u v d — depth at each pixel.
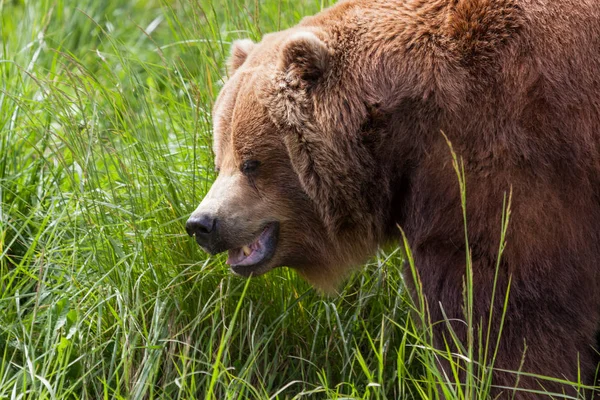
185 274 10.21
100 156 11.80
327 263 9.72
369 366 9.97
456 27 8.62
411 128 8.69
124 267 10.40
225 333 10.12
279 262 9.59
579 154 8.24
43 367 9.13
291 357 10.06
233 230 9.18
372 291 10.46
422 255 8.78
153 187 10.87
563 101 8.25
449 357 8.16
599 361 9.15
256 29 12.09
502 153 8.27
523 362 8.30
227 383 9.49
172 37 15.84
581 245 8.37
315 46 8.85
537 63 8.31
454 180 8.46
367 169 8.98
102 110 11.50
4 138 11.78
